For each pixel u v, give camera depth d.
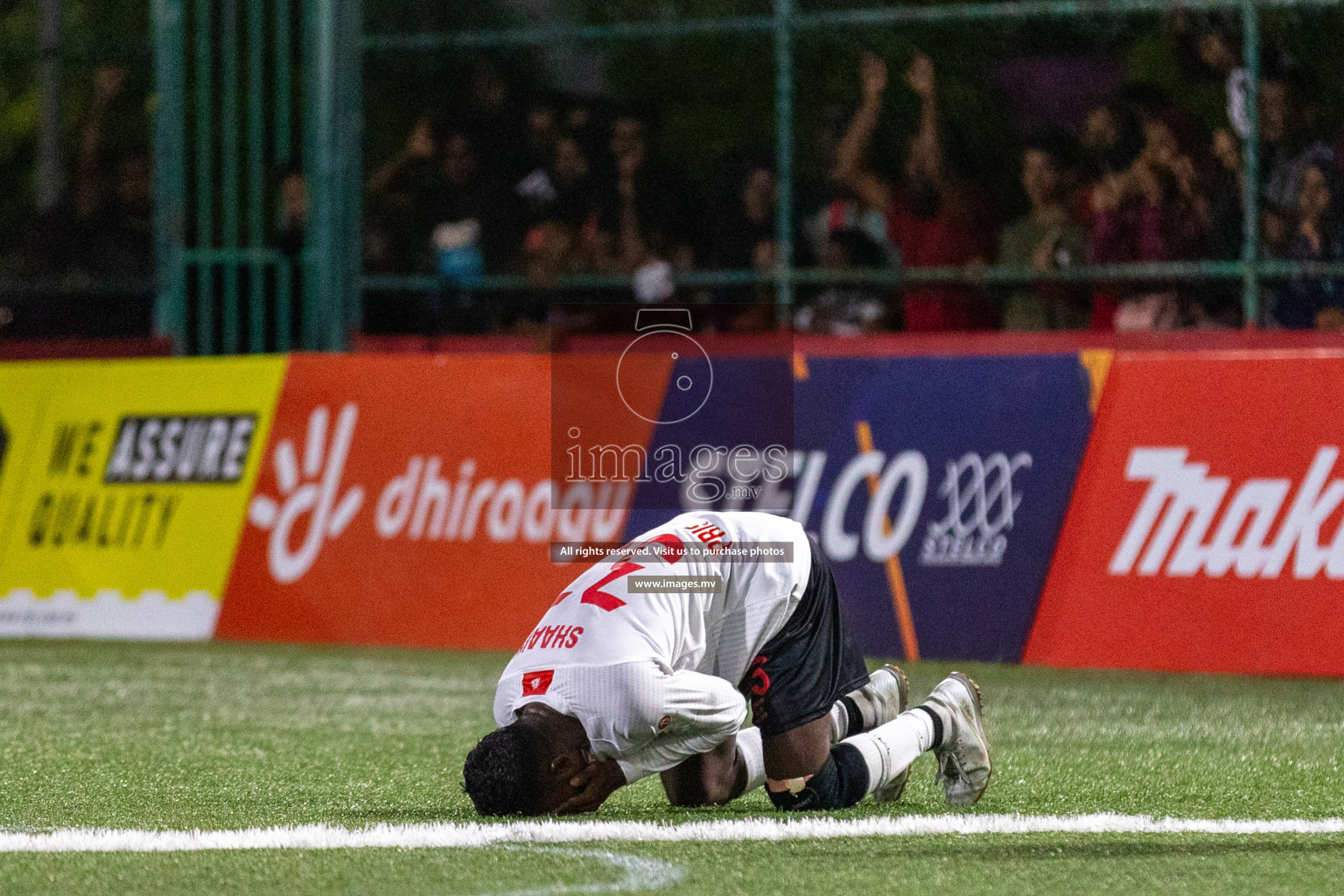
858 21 32.22
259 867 12.05
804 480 25.50
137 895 11.23
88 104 40.09
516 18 37.56
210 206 35.88
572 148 35.91
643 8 36.72
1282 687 22.56
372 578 27.66
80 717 21.34
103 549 29.69
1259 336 27.88
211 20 36.62
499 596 26.73
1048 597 24.00
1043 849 12.52
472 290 35.62
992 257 33.22
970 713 14.28
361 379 28.31
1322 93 31.05
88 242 39.19
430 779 16.50
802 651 13.60
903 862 12.02
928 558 24.77
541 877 11.56
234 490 28.91
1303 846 12.68
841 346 27.08
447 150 36.75
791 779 13.73
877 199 33.91
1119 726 19.41
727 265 35.03
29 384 31.03
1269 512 22.95
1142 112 31.75
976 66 33.44
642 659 12.80
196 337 36.06
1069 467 24.22
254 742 19.12
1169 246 31.70
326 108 35.28
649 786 15.47
